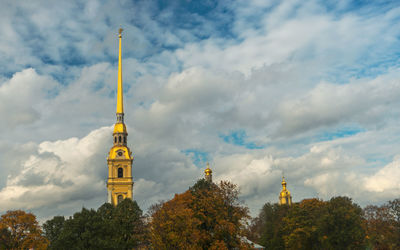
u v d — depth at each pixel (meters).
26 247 89.31
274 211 136.38
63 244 89.56
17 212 91.56
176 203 90.06
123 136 178.12
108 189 168.12
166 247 83.00
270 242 128.25
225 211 90.38
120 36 198.12
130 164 171.38
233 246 88.69
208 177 148.00
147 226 99.38
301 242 103.88
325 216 97.50
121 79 191.62
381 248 104.75
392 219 105.19
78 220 92.31
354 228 93.88
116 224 99.81
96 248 88.06
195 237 83.12
